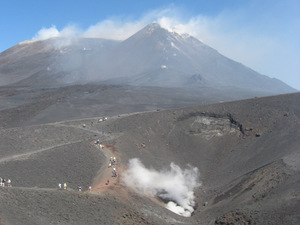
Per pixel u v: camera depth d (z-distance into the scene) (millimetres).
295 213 50281
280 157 75375
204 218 63781
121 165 77812
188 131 105125
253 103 110000
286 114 99688
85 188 65375
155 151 95500
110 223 51906
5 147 86562
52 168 72125
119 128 105438
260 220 52656
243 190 66938
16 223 41500
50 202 50156
